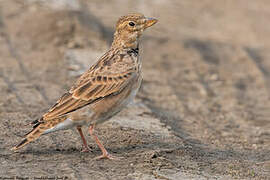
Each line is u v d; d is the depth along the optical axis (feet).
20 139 36.55
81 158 33.81
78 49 65.77
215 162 35.94
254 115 54.03
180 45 76.48
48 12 74.59
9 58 61.00
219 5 101.50
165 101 55.11
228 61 73.05
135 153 35.14
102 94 33.27
